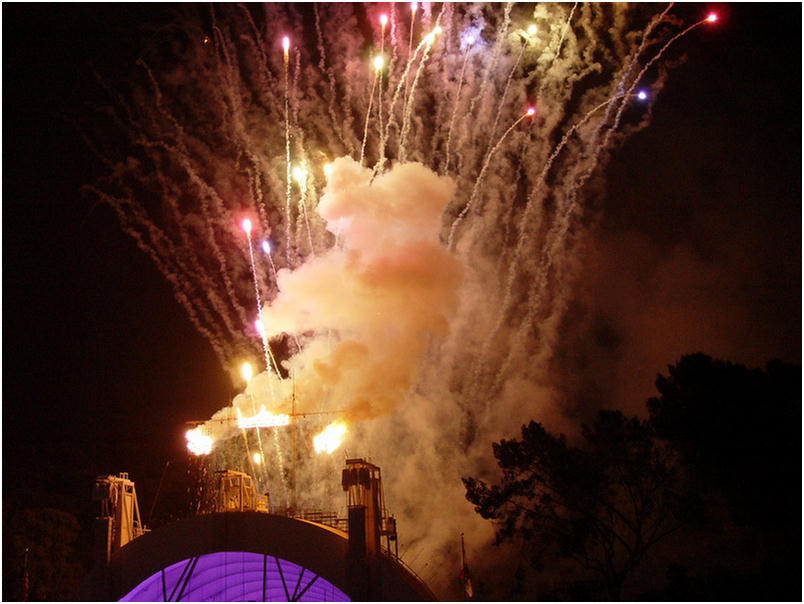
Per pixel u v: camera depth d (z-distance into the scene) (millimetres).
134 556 46312
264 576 43938
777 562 40844
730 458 38656
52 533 68438
